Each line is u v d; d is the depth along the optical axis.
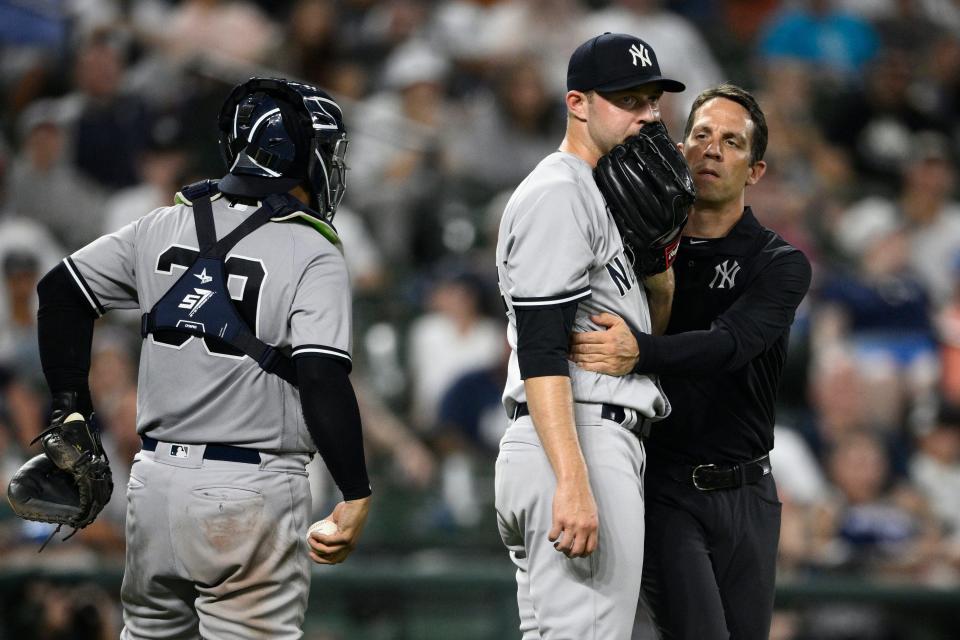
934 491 29.81
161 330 13.25
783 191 36.78
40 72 38.53
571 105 13.78
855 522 28.14
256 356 13.08
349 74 39.31
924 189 38.84
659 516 14.63
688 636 14.36
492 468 29.78
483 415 30.47
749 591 14.96
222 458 13.11
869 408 32.41
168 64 37.50
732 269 14.66
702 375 13.80
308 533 13.48
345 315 13.20
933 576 27.17
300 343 12.91
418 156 36.84
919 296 34.44
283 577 13.30
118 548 25.94
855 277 35.66
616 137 13.58
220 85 37.38
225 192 13.54
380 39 41.44
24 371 29.45
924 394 32.81
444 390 30.86
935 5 51.41
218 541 12.98
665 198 13.19
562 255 12.84
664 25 43.38
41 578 24.23
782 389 32.06
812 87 45.09
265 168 13.55
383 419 30.34
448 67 40.56
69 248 34.88
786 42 46.28
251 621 13.21
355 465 13.02
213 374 13.09
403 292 34.28
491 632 25.94
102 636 24.16
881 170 42.88
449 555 28.56
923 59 49.19
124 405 26.45
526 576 13.95
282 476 13.29
